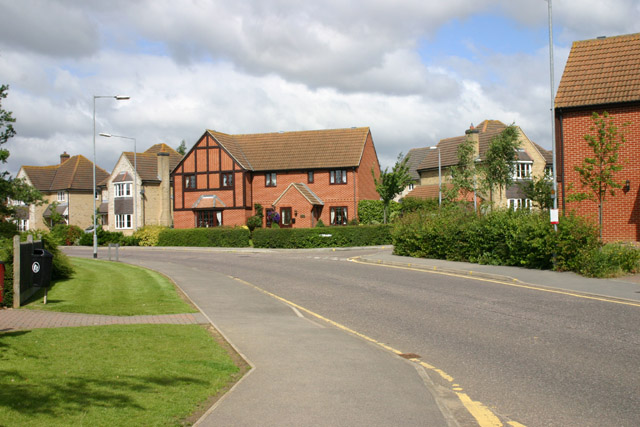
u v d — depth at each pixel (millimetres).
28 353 8094
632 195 22656
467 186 37375
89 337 9297
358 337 9875
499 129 54688
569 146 23812
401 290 16188
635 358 8078
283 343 9305
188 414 5742
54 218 55719
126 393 6289
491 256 22109
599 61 24781
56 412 5574
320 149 51688
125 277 20078
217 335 10102
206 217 52156
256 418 5598
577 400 6355
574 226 18328
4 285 13070
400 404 6062
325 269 23094
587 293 14219
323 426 5383
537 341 9336
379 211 49406
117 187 58531
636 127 22562
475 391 6781
